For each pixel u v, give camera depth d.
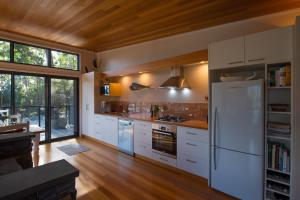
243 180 2.27
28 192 0.93
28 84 4.50
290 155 1.96
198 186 2.68
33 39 4.36
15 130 2.67
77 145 4.66
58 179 1.04
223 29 3.17
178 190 2.57
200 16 2.88
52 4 2.62
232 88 2.34
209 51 2.64
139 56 4.61
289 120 2.27
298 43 1.85
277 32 2.03
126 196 2.41
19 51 4.29
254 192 2.18
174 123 3.16
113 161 3.61
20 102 4.36
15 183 0.97
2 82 4.07
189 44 3.62
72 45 4.93
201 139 2.78
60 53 5.07
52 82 4.96
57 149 4.30
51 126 4.96
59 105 5.12
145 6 2.60
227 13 2.75
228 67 2.45
